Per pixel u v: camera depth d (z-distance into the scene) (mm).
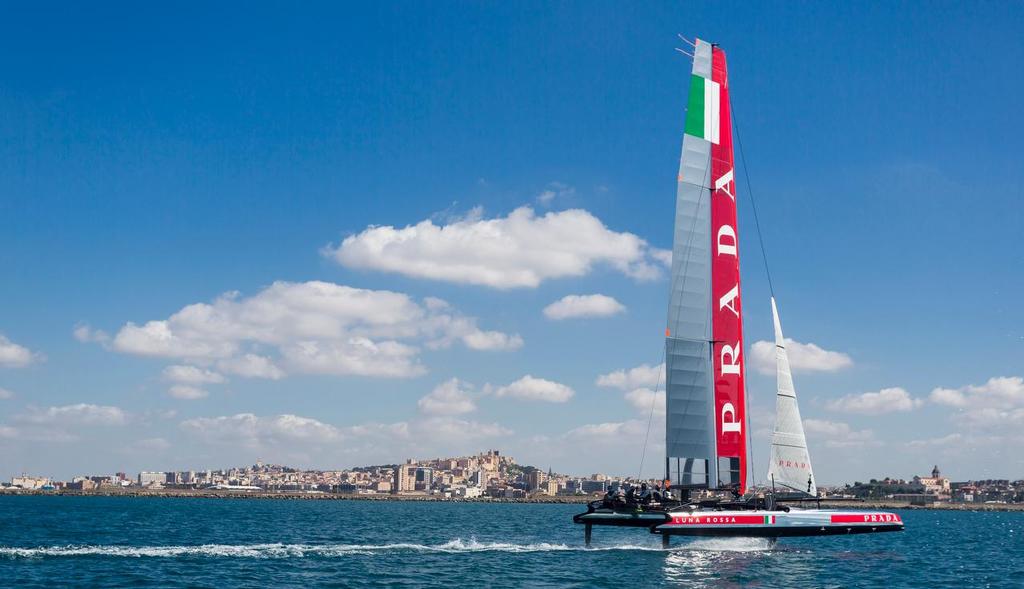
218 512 183000
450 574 43688
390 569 45750
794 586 40562
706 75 50438
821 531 46938
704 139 49875
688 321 48438
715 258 49531
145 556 50719
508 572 44312
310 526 110938
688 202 49062
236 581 40906
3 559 48281
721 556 51094
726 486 48188
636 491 46812
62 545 67688
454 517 171875
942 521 189500
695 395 48156
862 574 46781
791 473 50469
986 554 69500
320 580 41531
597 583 40500
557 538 84750
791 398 51188
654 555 50594
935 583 44875
